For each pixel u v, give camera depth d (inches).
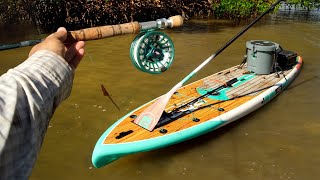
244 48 469.1
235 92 276.2
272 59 312.8
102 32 66.7
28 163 26.0
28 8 565.6
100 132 235.3
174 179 187.8
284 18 692.1
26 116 26.6
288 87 311.9
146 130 209.5
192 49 460.8
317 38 523.8
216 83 293.4
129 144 195.5
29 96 27.4
